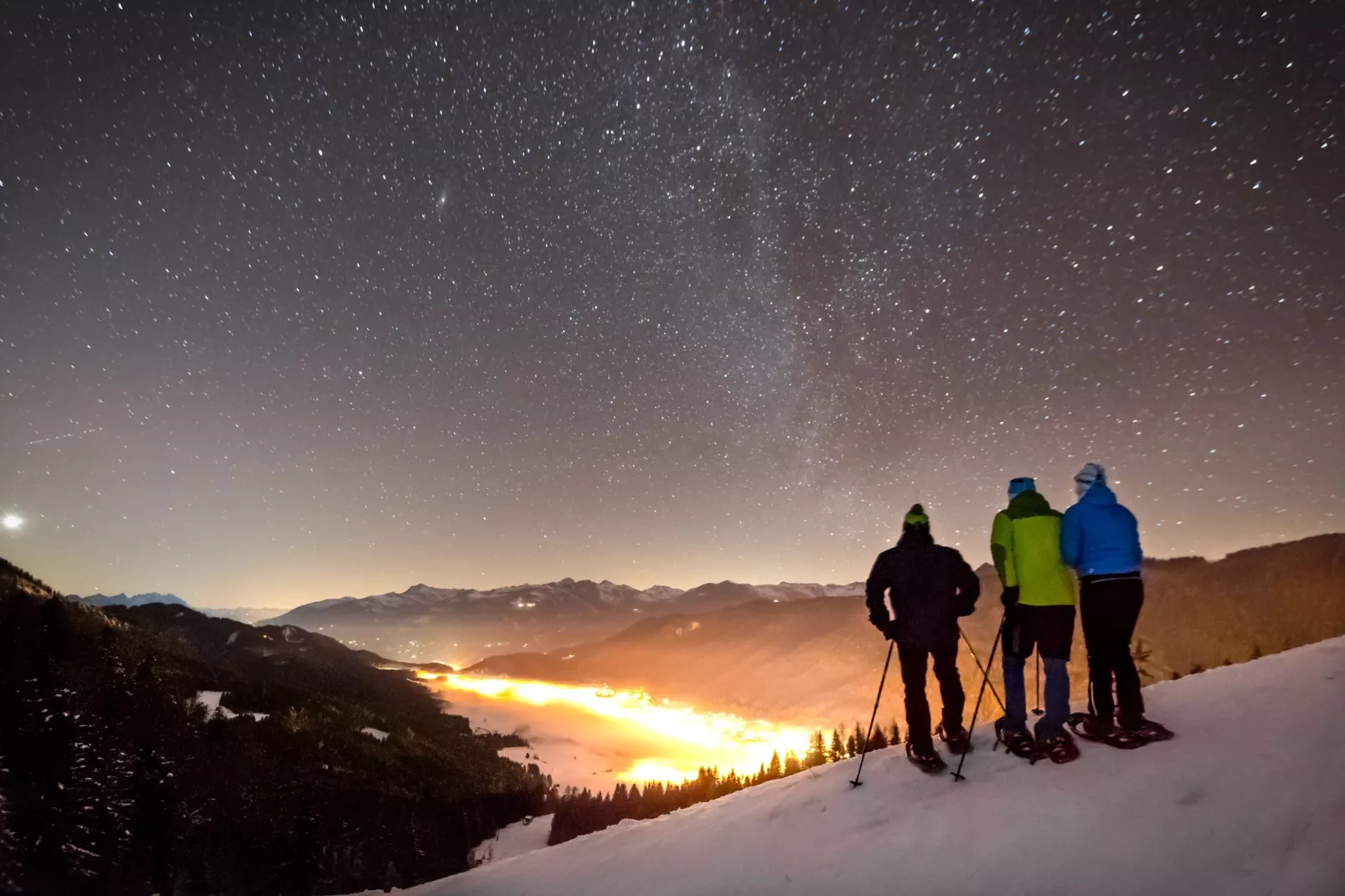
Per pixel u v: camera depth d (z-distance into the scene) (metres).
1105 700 4.95
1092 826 3.86
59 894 13.48
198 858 21.17
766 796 6.64
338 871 30.59
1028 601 5.07
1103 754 4.75
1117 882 3.33
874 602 5.73
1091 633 4.93
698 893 4.89
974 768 5.25
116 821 17.83
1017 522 5.22
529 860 8.22
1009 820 4.22
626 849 6.73
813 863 4.66
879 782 5.60
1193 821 3.64
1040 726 4.96
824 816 5.36
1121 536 4.95
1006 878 3.66
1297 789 3.66
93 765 19.47
